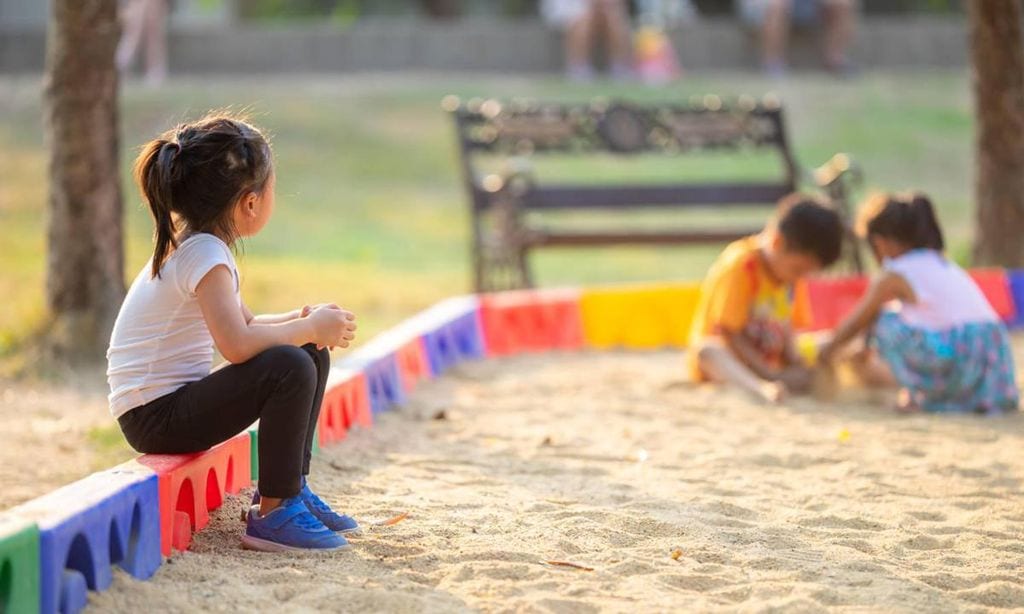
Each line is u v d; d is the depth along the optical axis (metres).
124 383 8.89
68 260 17.12
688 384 16.39
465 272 29.39
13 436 13.57
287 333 8.80
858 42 49.28
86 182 17.00
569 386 16.27
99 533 7.58
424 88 45.44
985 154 21.83
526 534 9.40
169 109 38.94
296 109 42.41
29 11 53.09
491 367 17.77
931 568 8.94
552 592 8.09
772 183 24.48
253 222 9.04
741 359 16.25
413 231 34.50
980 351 14.62
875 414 14.65
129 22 44.16
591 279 30.11
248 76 46.12
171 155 8.73
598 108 24.52
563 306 19.89
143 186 8.84
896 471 11.85
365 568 8.54
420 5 76.19
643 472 11.75
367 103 43.69
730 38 47.81
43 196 33.19
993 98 21.50
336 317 9.09
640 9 58.19
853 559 9.02
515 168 22.52
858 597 8.15
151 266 8.91
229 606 7.67
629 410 14.73
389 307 23.94
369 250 31.83
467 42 47.22
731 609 7.86
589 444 12.96
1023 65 21.50
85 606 7.36
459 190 38.72
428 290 26.03
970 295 14.85
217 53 45.97
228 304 8.60
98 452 12.91
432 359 16.78
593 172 39.41
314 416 9.31
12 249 27.55
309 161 38.75
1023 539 9.70
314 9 71.62
